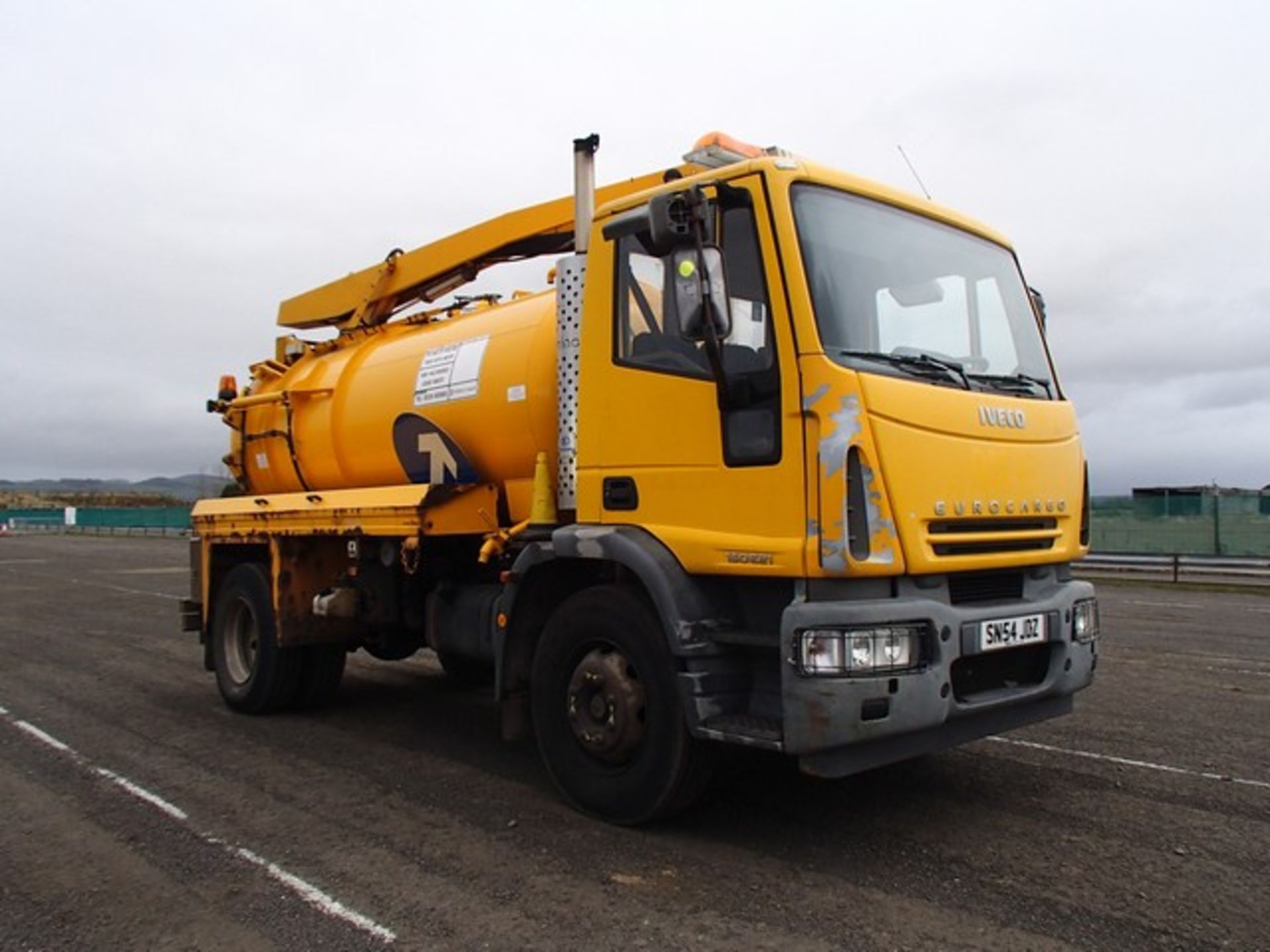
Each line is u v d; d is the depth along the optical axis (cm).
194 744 670
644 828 472
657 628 452
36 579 2267
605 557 465
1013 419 464
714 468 434
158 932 371
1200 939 349
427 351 682
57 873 431
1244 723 684
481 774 585
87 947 360
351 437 734
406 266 787
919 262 480
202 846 462
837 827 470
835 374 399
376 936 362
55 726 727
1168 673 887
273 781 571
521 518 595
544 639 510
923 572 408
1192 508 2233
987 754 598
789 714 390
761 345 420
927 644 404
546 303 607
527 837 465
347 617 727
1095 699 768
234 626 806
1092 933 353
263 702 757
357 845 459
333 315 853
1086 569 2241
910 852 436
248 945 358
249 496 848
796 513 401
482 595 621
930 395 427
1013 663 459
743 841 452
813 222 432
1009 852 434
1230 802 503
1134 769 565
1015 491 455
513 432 588
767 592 430
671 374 455
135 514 5828
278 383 855
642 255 481
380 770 595
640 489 467
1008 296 538
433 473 649
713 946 347
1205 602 1599
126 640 1212
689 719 429
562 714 502
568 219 678
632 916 373
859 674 383
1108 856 428
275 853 451
